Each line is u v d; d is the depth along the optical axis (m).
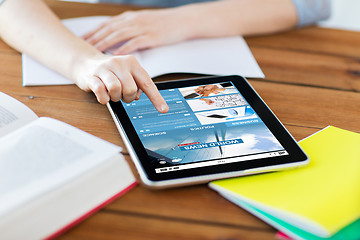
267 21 0.95
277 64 0.84
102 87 0.63
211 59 0.82
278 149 0.57
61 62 0.73
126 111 0.63
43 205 0.44
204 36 0.91
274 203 0.48
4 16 0.83
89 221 0.47
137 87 0.66
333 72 0.83
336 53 0.91
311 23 1.02
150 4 1.26
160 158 0.54
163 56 0.82
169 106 0.65
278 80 0.79
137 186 0.52
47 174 0.47
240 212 0.50
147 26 0.87
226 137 0.58
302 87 0.77
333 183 0.52
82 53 0.74
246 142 0.58
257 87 0.76
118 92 0.62
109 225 0.47
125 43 0.83
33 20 0.81
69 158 0.49
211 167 0.53
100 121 0.64
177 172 0.52
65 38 0.77
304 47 0.92
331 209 0.47
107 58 0.69
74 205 0.47
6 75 0.73
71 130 0.54
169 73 0.78
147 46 0.84
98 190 0.49
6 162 0.48
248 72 0.79
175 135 0.58
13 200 0.43
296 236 0.46
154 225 0.47
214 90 0.70
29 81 0.72
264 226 0.48
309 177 0.54
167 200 0.50
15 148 0.50
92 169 0.48
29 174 0.47
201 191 0.52
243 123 0.62
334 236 0.46
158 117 0.62
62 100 0.68
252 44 0.91
